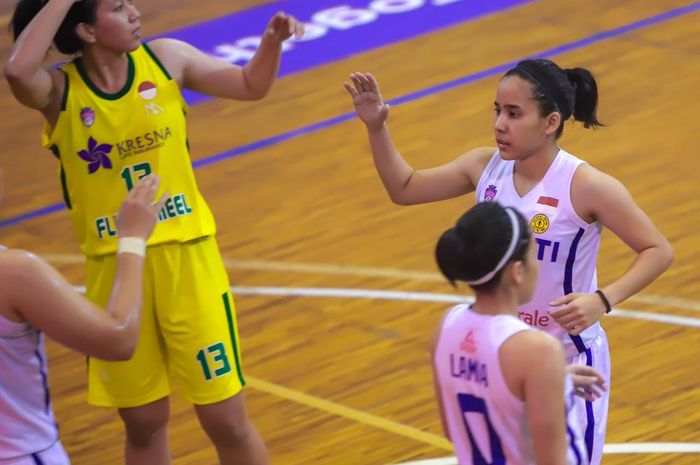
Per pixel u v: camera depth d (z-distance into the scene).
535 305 9.62
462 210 18.86
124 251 7.68
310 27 27.64
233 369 10.49
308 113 23.30
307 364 14.71
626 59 24.16
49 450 7.89
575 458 7.45
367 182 20.08
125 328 7.45
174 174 10.23
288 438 13.09
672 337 14.71
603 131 21.08
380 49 26.08
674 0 27.20
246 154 21.62
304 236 18.34
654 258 9.28
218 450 10.84
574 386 7.86
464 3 28.31
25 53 9.55
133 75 10.12
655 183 18.98
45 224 19.52
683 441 12.49
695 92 22.44
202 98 24.47
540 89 9.20
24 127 23.83
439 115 22.34
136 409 10.46
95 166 10.10
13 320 7.38
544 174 9.46
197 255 10.29
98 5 9.73
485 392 7.39
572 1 27.77
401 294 16.38
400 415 13.41
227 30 27.84
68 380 14.83
